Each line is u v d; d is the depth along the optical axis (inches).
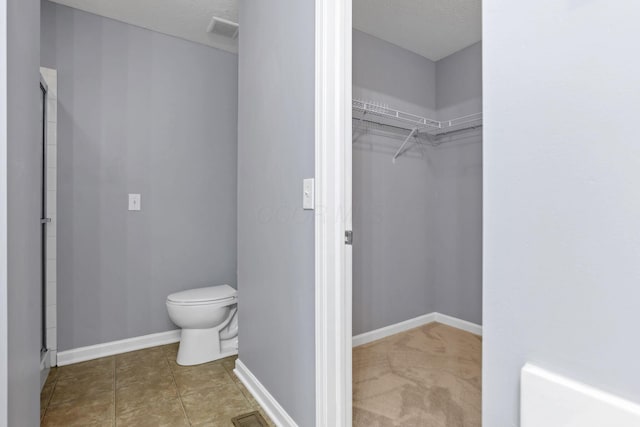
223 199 105.9
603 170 17.3
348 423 51.1
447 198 113.4
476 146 105.2
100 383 74.6
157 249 96.3
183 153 99.9
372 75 100.8
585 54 17.9
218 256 105.0
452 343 98.3
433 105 115.8
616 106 16.9
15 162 40.7
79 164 86.0
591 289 17.8
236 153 108.2
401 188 107.9
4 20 36.9
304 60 53.9
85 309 87.0
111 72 89.9
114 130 90.4
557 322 19.1
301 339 55.1
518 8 20.6
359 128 98.0
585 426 17.4
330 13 49.3
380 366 83.8
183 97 99.8
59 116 83.4
